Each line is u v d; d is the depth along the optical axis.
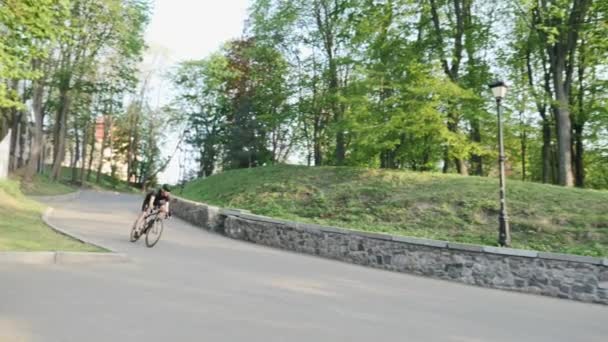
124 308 5.44
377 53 20.25
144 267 8.23
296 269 9.66
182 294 6.35
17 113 33.00
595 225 11.82
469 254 10.24
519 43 22.80
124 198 32.88
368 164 22.78
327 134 26.81
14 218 13.27
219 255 10.66
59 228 12.30
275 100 30.58
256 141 34.19
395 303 7.09
